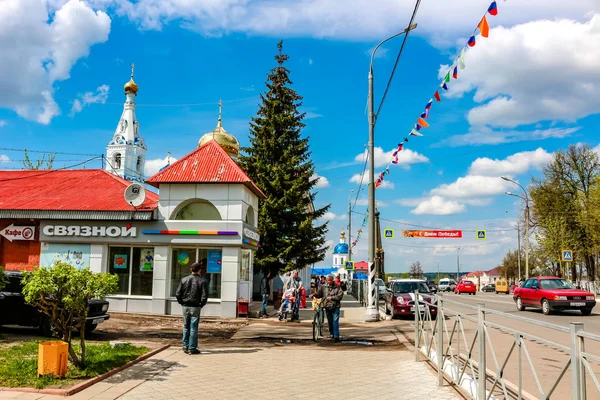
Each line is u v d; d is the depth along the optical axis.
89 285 7.96
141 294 19.59
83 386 7.29
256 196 22.61
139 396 7.02
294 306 19.14
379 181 22.22
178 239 19.20
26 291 7.80
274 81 31.06
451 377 7.88
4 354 9.13
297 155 29.72
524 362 6.94
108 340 12.30
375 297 19.38
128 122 71.06
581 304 20.80
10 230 20.62
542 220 48.75
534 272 61.84
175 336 13.67
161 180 19.41
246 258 21.08
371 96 20.02
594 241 42.44
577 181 47.78
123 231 19.41
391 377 8.32
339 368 9.13
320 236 29.84
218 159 20.44
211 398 6.98
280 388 7.57
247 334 14.88
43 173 24.36
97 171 24.16
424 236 47.50
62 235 19.69
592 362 3.81
